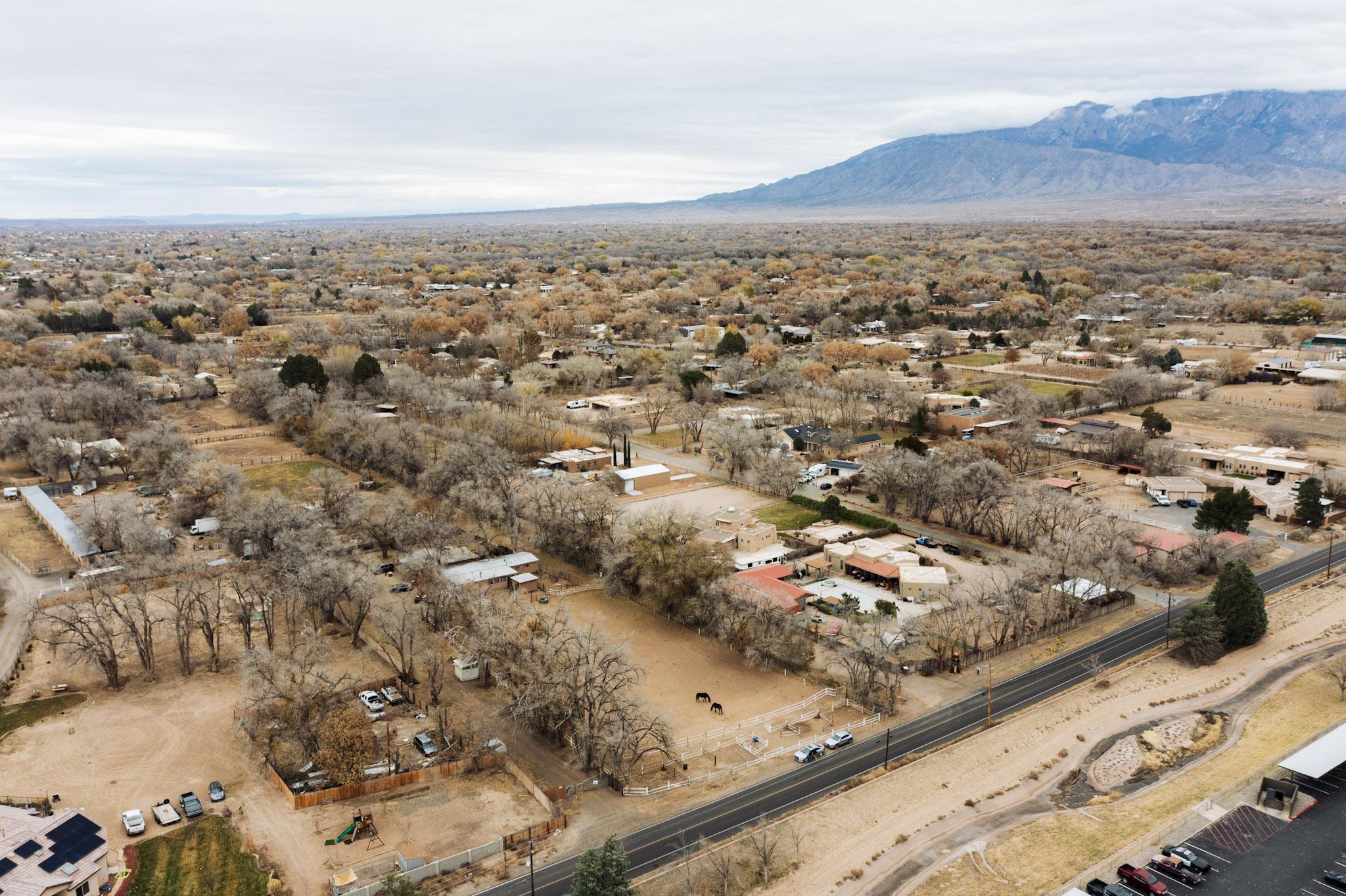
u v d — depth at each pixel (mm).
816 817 96000
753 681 125875
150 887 84625
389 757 104312
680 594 142000
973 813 97188
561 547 167875
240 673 123438
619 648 111625
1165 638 138750
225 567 157125
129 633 132500
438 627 136625
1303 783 99875
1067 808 98000
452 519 174750
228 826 93438
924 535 178250
